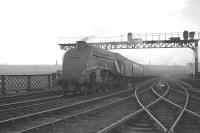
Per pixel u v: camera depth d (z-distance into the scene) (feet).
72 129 29.01
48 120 33.63
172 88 109.50
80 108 46.11
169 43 141.38
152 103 51.01
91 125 31.24
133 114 35.40
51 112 38.29
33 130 27.09
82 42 75.05
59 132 27.81
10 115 35.99
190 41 136.56
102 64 82.74
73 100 57.47
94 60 75.61
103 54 84.38
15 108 41.78
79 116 36.14
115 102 52.03
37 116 35.14
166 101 55.01
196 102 59.36
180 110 41.73
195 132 28.02
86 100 55.16
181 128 29.40
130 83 126.21
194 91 86.84
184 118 36.14
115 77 98.17
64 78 71.10
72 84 70.85
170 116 38.60
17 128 28.96
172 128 26.61
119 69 102.94
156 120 30.99
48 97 65.00
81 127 30.12
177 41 136.87
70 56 73.46
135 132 27.43
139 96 71.10
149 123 32.27
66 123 32.09
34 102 52.90
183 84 143.43
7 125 29.94
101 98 59.52
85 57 72.23
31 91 78.95
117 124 28.58
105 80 84.17
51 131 28.04
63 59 73.92
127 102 57.57
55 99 60.59
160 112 42.98
